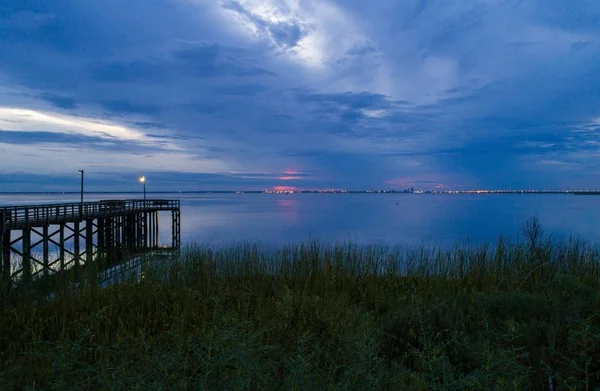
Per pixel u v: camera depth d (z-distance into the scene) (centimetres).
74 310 709
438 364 346
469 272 1020
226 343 395
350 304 784
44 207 1950
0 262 1611
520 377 314
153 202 3728
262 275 1019
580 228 5066
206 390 295
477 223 6906
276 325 550
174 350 415
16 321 683
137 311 700
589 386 359
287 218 8488
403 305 702
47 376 399
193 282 927
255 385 321
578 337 403
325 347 470
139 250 2461
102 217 2572
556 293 614
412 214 9925
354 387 326
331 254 1173
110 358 443
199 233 5247
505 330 473
